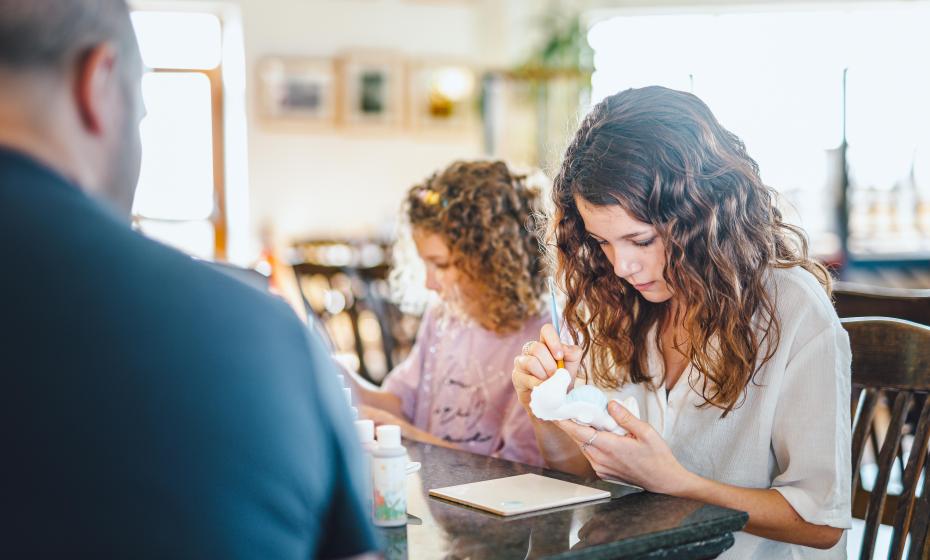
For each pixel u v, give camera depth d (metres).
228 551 0.63
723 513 1.15
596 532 1.08
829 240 6.97
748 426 1.40
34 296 0.61
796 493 1.31
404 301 2.19
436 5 7.06
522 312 1.86
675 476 1.28
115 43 0.69
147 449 0.61
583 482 1.32
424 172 7.16
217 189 6.95
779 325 1.37
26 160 0.64
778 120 6.86
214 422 0.63
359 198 7.08
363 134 7.04
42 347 0.61
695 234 1.35
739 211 1.36
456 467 1.46
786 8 6.66
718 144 1.36
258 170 6.91
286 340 0.68
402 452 1.13
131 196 0.75
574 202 1.47
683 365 1.51
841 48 6.81
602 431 1.29
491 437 1.90
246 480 0.64
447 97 7.12
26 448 0.60
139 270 0.64
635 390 1.56
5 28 0.63
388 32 7.03
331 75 6.95
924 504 1.36
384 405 2.11
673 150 1.33
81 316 0.62
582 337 1.63
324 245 6.13
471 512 1.18
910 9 6.71
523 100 6.46
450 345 2.00
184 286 0.65
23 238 0.62
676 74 6.86
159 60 6.83
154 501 0.61
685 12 6.75
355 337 3.26
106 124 0.70
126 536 0.61
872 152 6.92
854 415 1.52
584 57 6.45
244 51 6.81
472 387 1.93
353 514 0.70
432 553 1.03
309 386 0.68
